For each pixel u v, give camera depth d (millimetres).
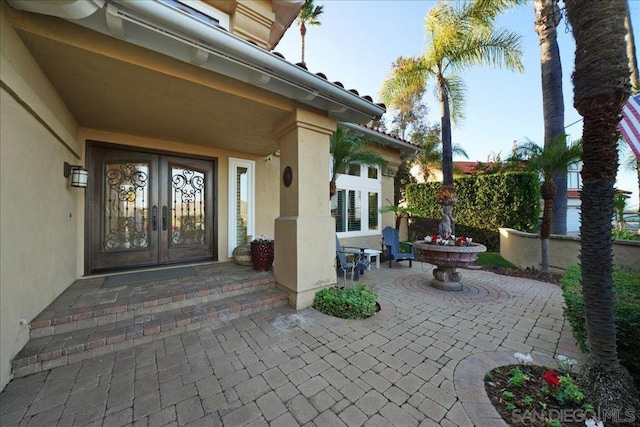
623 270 3896
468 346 3061
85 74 2918
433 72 6977
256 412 2039
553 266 6855
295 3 5887
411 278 6289
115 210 4988
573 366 2570
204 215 5984
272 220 7059
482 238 9562
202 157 5879
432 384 2365
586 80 2033
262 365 2652
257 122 4457
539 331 3475
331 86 3660
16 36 2283
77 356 2680
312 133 4320
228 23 5477
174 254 5594
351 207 9023
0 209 2189
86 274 4625
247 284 4340
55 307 3217
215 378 2443
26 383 2334
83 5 2039
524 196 8508
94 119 4250
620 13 1944
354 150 6449
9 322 2354
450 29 6355
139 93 3371
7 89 2230
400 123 17453
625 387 1944
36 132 2848
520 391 2230
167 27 2430
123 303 3387
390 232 8164
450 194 6406
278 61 3070
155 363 2670
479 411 2025
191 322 3387
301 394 2240
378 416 2002
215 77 3244
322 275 4426
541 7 7531
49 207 3236
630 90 1949
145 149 5203
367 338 3232
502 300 4727
